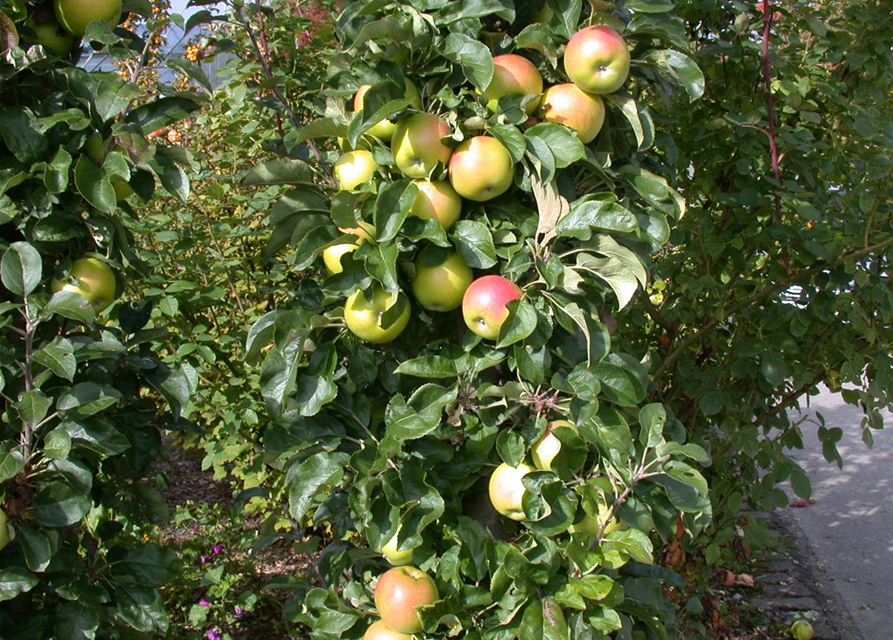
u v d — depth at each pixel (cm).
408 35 155
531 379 152
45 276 177
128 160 167
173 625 315
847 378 277
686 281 289
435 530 173
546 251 158
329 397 161
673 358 300
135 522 219
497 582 155
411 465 160
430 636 162
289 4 383
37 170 162
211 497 501
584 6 174
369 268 148
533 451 161
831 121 317
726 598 404
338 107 179
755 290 310
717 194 304
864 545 475
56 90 170
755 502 311
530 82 161
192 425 203
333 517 206
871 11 302
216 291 323
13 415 163
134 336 189
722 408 315
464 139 156
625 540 158
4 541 156
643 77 181
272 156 394
